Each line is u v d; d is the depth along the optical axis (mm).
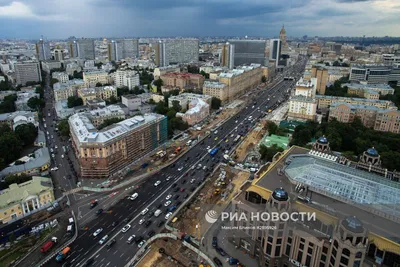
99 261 172000
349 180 180750
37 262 170375
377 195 167375
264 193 176375
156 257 175500
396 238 140250
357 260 132250
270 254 162375
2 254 176250
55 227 199875
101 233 195250
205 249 182125
